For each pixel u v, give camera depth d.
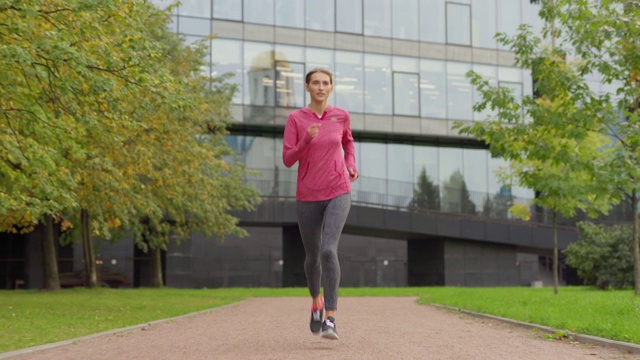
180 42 27.16
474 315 13.88
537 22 40.94
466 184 40.34
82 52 11.96
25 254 34.56
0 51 10.45
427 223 37.72
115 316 13.25
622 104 16.36
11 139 13.16
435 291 28.56
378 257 40.97
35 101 12.92
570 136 16.95
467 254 38.88
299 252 37.66
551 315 11.12
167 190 21.59
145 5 14.50
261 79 36.62
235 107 36.06
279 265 38.91
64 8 11.98
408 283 41.12
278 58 37.00
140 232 29.17
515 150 18.28
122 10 12.50
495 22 40.59
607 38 16.11
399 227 37.34
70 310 14.72
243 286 38.03
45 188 14.22
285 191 37.19
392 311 16.09
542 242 39.19
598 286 26.75
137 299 20.52
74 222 28.03
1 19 11.47
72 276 35.25
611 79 16.64
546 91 17.47
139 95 13.88
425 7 39.56
